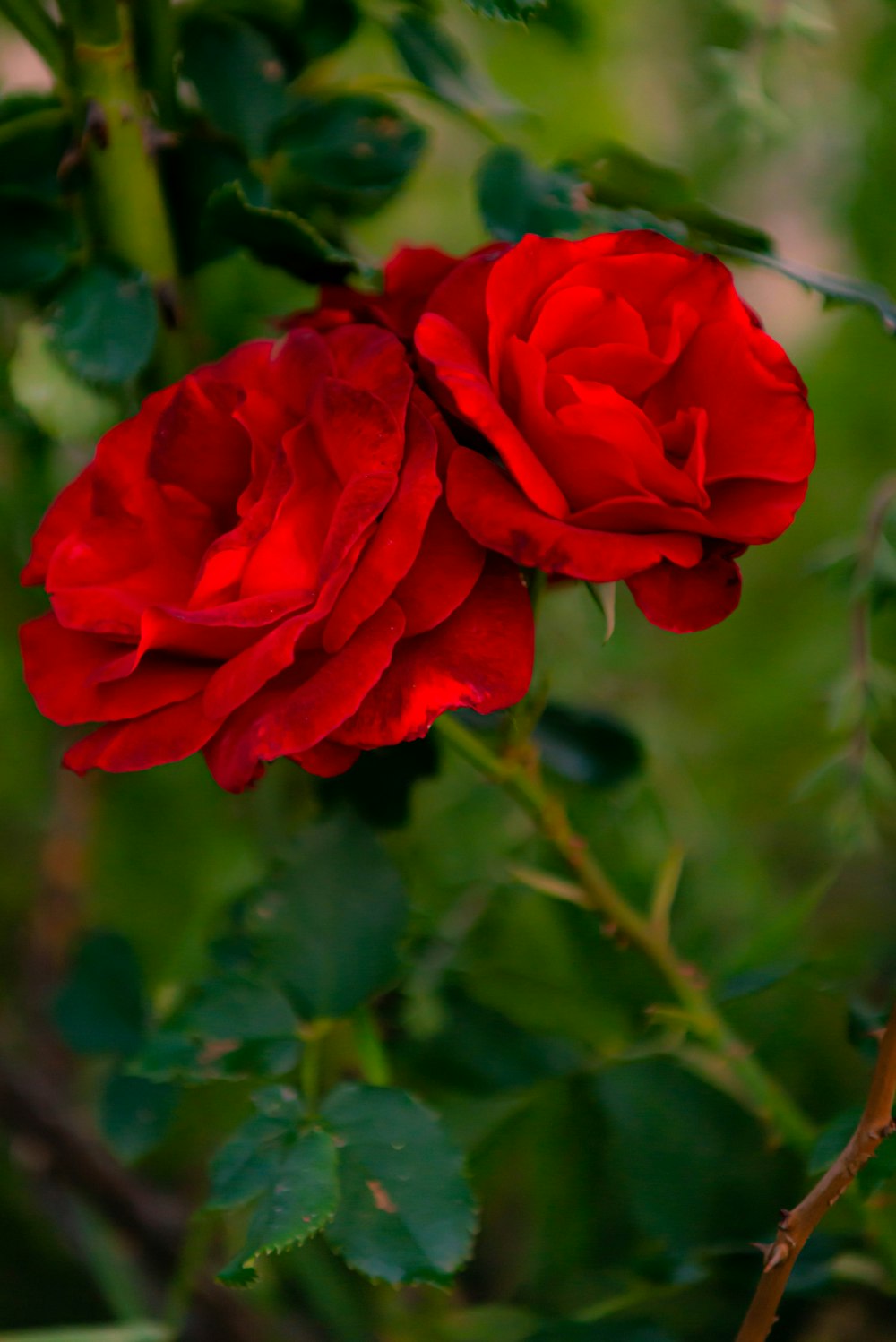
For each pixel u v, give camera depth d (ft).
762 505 2.30
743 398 2.31
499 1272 2.85
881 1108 2.28
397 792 2.58
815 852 3.14
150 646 2.29
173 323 2.54
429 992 2.64
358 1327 2.73
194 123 2.54
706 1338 2.57
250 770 2.25
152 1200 2.85
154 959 2.88
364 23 2.68
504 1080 2.62
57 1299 2.93
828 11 2.74
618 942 2.53
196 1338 2.80
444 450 2.31
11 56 2.87
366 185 2.54
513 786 2.48
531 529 2.27
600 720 2.67
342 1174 2.35
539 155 2.61
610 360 2.30
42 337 2.49
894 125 2.88
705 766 3.19
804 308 3.26
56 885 3.01
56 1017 2.66
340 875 2.48
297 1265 2.73
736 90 2.59
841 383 3.14
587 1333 2.51
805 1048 2.68
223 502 2.36
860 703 2.59
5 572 2.85
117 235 2.51
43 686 2.33
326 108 2.55
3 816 3.07
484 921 2.63
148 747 2.29
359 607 2.25
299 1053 2.44
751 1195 2.60
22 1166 2.86
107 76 2.49
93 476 2.36
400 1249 2.32
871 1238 2.52
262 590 2.27
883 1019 2.44
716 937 2.76
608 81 2.85
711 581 2.31
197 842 2.89
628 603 3.08
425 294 2.40
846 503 3.14
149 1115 2.63
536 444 2.29
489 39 2.82
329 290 2.42
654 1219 2.60
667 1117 2.62
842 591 2.63
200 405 2.34
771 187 2.99
